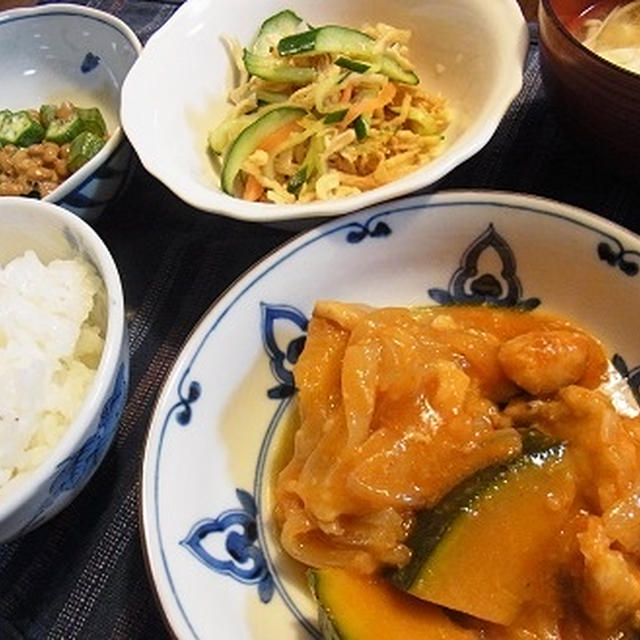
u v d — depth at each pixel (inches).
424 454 8.8
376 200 10.4
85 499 10.0
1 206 10.7
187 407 9.7
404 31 13.3
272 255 10.5
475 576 8.1
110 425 9.3
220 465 9.7
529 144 12.4
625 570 7.8
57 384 10.0
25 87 15.5
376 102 12.5
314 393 9.4
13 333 9.9
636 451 8.6
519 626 8.2
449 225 10.8
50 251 11.0
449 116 12.6
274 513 9.6
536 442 8.8
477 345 9.6
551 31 10.4
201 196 10.7
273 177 12.4
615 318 10.3
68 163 13.6
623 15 12.4
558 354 9.2
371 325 9.5
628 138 10.3
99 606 9.2
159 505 8.9
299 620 8.8
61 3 16.5
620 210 11.5
